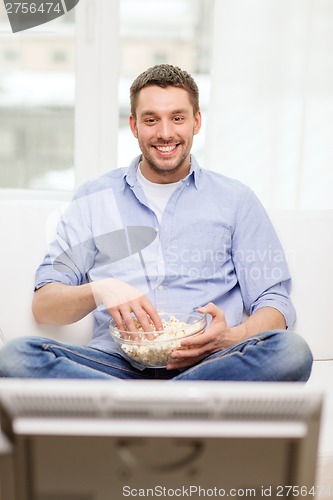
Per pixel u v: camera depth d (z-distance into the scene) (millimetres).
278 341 1305
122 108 2236
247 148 2117
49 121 2256
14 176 2305
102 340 1558
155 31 2186
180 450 733
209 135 2109
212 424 729
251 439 730
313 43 2053
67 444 729
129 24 2172
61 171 2307
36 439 727
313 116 2102
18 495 745
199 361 1443
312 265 1680
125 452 732
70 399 719
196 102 1642
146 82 1588
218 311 1411
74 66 2174
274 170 2131
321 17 2039
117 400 719
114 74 2170
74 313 1529
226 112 2094
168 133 1567
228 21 2031
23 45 2166
